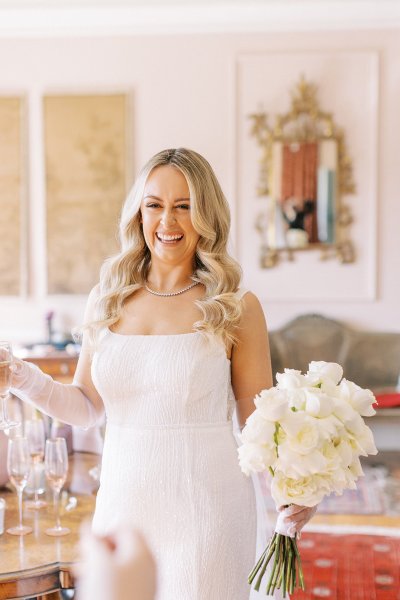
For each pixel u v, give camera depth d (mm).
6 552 1660
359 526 3914
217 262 1812
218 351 1717
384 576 3275
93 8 5359
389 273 5453
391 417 4793
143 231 1847
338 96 5379
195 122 5484
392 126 5379
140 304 1841
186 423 1679
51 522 1871
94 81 5520
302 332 5395
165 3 5270
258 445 1339
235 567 1624
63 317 5652
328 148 5398
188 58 5449
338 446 1344
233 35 5414
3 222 5629
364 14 5281
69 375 4895
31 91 5555
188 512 1623
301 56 5367
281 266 5504
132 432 1703
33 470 2037
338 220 5434
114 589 330
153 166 1803
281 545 1445
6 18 5434
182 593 1586
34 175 5621
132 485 1655
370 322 5484
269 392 1389
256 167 5473
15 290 5660
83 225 5586
